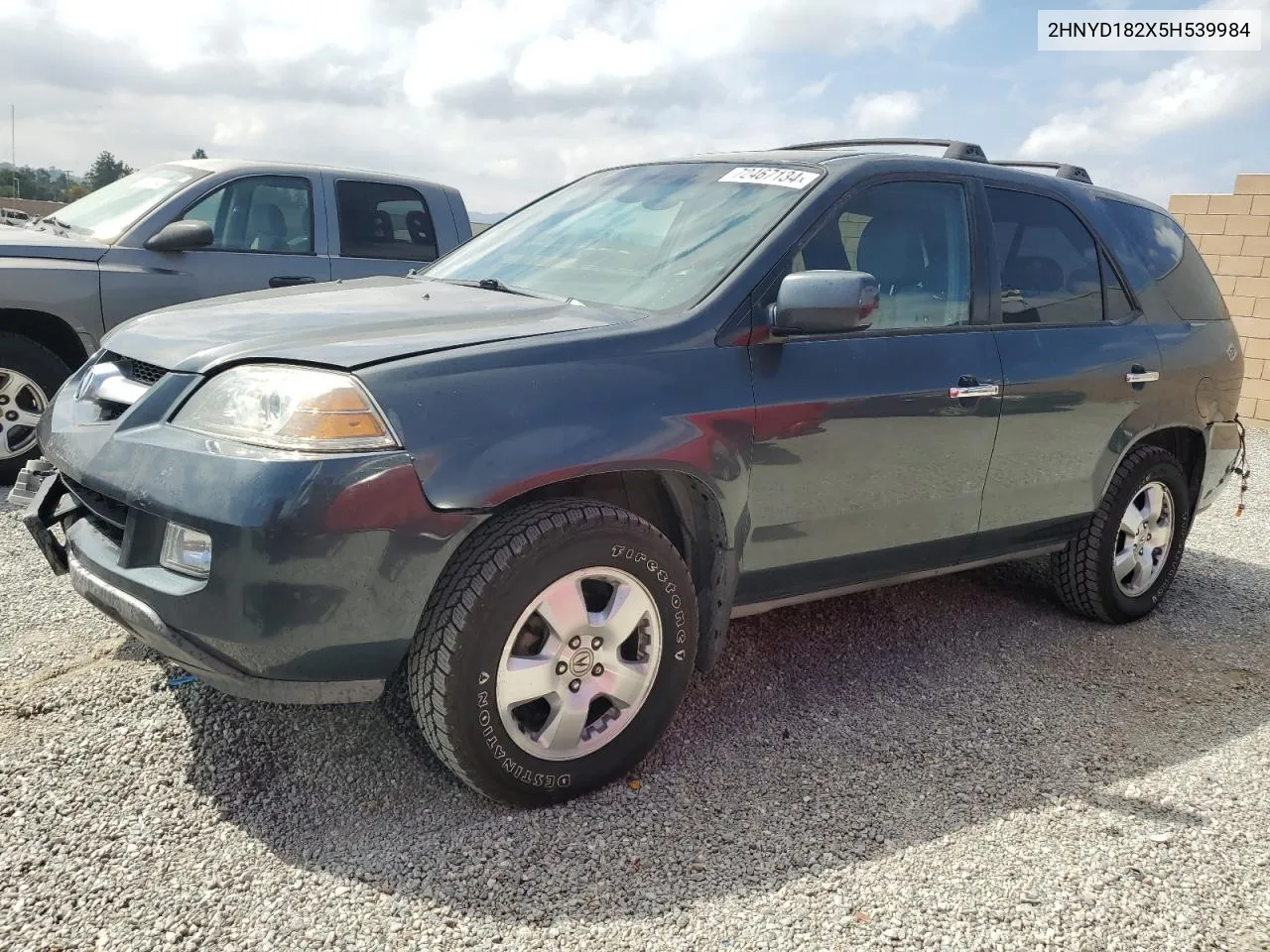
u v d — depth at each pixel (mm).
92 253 5660
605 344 2674
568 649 2586
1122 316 4176
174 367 2551
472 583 2395
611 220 3564
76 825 2424
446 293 3242
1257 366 10391
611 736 2738
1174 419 4281
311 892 2264
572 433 2512
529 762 2570
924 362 3309
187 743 2807
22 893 2182
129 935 2086
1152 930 2314
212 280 6051
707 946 2182
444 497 2330
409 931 2162
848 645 3918
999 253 3693
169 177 6328
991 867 2523
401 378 2375
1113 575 4242
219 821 2490
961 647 3996
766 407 2891
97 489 2500
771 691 3453
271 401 2344
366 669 2389
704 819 2654
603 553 2582
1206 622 4543
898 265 3371
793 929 2250
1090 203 4207
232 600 2256
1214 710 3574
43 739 2770
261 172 6367
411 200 7012
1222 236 10539
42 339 5691
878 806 2773
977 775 2980
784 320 2828
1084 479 3975
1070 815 2787
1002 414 3535
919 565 3580
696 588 3004
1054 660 3934
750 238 3088
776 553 3072
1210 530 6309
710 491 2807
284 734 2895
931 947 2219
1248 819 2814
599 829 2574
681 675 2844
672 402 2705
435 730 2457
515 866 2404
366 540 2266
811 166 3354
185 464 2338
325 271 6492
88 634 3457
